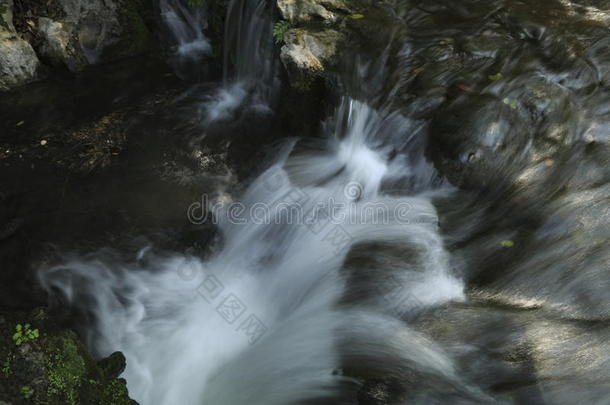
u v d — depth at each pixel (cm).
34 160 679
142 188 640
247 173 659
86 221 600
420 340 436
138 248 574
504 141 551
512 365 404
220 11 850
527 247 486
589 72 585
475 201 544
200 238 585
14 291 530
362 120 630
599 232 475
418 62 630
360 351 440
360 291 492
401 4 704
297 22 695
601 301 430
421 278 488
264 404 425
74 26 828
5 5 795
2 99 778
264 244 580
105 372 428
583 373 389
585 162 529
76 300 524
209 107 766
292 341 471
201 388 455
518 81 588
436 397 393
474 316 445
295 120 696
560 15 653
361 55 648
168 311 521
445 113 581
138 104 774
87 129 727
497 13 670
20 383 377
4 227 592
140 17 889
